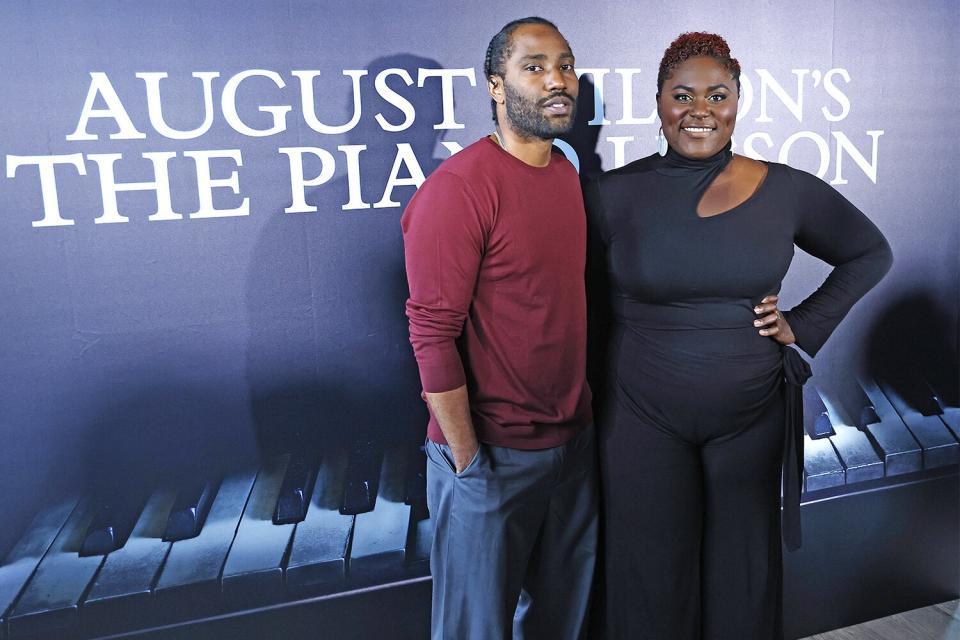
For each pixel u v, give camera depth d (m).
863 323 2.12
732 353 1.58
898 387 2.18
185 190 1.61
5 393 1.57
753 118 1.96
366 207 1.73
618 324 1.67
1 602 1.63
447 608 1.58
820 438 2.13
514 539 1.53
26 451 1.60
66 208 1.54
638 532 1.67
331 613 1.85
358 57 1.67
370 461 1.83
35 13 1.47
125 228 1.58
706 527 1.70
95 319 1.60
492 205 1.38
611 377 1.67
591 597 1.74
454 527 1.53
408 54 1.70
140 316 1.62
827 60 1.99
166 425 1.68
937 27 2.06
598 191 1.64
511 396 1.48
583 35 1.80
